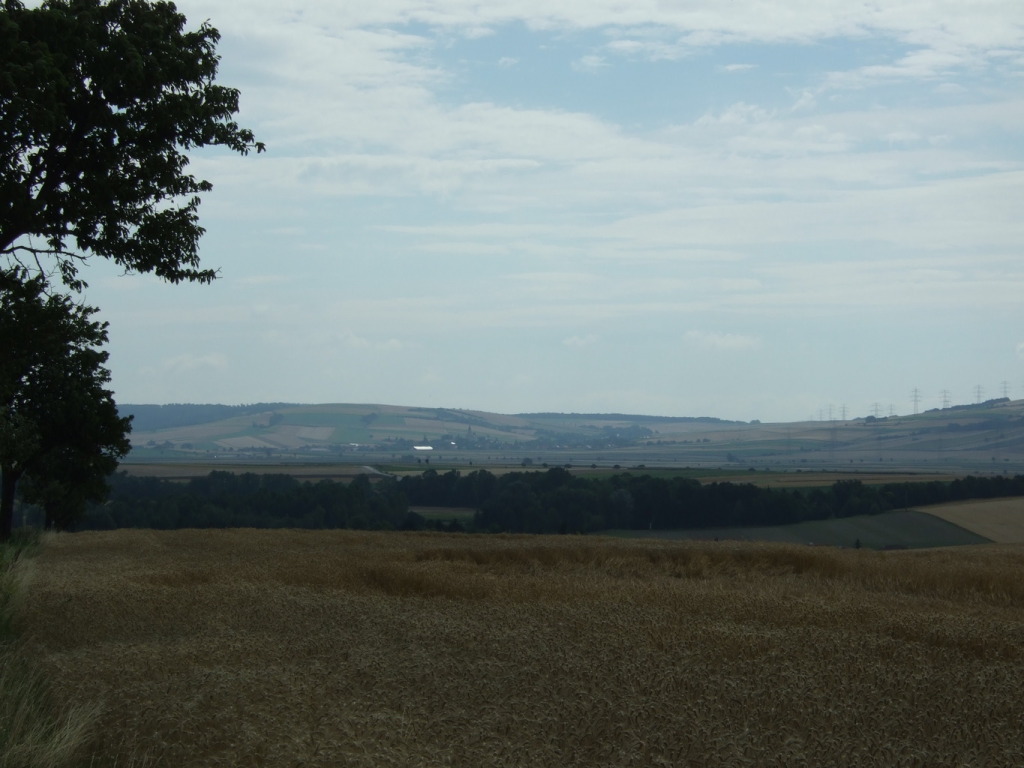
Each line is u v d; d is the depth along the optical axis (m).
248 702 9.67
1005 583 23.23
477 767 7.64
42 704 9.78
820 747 8.12
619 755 7.94
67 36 18.75
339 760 7.74
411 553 34.88
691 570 28.91
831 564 28.91
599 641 13.23
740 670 11.32
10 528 44.50
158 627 15.60
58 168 19.95
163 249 20.98
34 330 21.86
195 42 20.67
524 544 38.62
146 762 8.34
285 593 19.92
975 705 9.59
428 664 11.64
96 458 48.97
